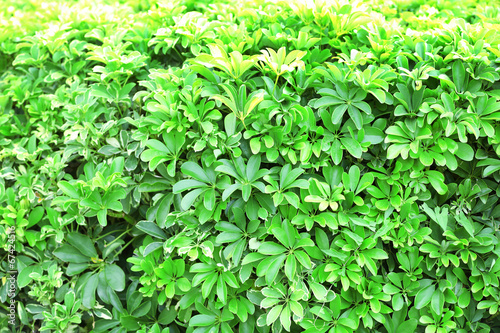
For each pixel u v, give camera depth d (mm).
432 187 1993
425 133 1836
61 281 1995
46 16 2896
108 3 3283
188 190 1961
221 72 1931
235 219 1828
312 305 1893
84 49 2533
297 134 1892
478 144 1971
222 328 1841
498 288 1865
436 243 1813
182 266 1854
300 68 1925
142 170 2096
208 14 2637
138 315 1981
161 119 1918
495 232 1959
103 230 2229
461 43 1897
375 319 1829
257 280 1819
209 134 1877
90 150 2117
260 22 2365
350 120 1918
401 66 1947
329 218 1776
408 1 2926
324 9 2143
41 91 2436
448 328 1807
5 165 2305
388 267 1968
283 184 1797
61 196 1988
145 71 2281
